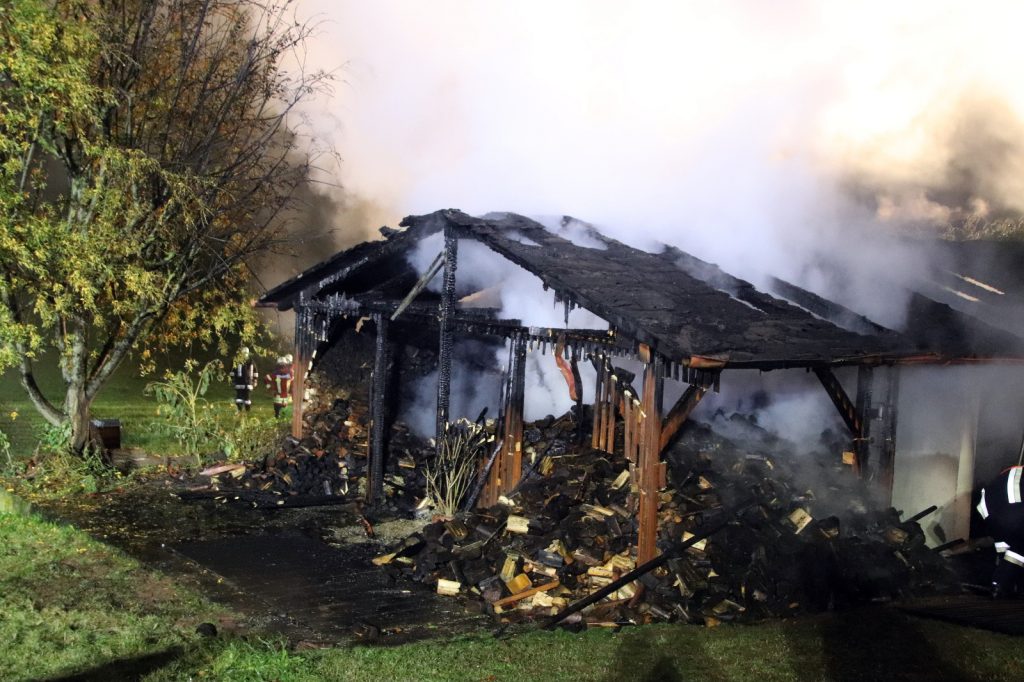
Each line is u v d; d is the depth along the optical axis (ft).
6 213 34.63
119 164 36.55
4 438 37.22
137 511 33.32
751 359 23.79
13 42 34.65
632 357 26.30
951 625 21.76
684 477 28.58
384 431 40.29
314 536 31.12
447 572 26.21
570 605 24.02
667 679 17.92
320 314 40.37
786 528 26.66
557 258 31.24
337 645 20.79
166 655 19.19
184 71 40.11
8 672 18.03
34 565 25.94
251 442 43.62
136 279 37.06
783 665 18.67
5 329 35.17
